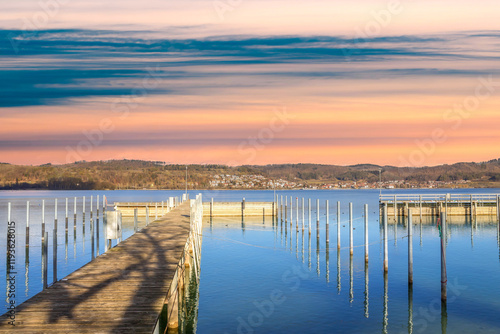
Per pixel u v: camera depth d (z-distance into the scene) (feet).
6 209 380.58
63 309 43.37
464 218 233.35
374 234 189.98
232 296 87.76
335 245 159.02
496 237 169.68
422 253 135.54
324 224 234.58
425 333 67.00
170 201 182.60
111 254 72.74
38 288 97.35
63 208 396.16
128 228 214.48
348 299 85.30
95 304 44.96
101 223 254.47
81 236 196.85
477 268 112.16
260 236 186.09
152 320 40.34
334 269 113.19
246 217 264.11
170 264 64.64
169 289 52.44
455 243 155.22
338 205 139.74
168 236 94.43
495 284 95.61
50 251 151.12
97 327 38.60
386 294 88.43
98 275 57.62
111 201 556.10
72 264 126.31
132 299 46.73
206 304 82.17
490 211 238.27
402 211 241.14
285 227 213.87
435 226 209.26
